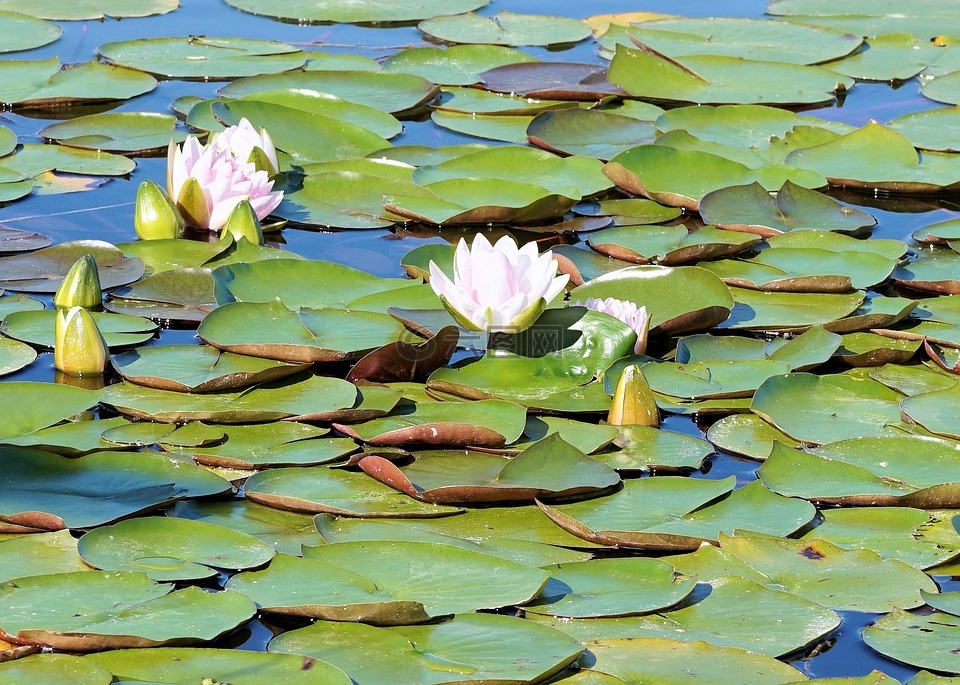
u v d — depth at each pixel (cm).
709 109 678
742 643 262
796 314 448
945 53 807
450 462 338
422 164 609
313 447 343
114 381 388
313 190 573
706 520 316
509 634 257
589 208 571
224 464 333
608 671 250
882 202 586
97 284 439
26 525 297
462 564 285
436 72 756
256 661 245
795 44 816
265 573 279
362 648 253
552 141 639
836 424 369
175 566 281
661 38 812
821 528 316
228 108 630
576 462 334
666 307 445
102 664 245
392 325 414
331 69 751
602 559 293
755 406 372
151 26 844
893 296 475
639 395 367
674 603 274
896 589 284
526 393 385
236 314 410
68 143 611
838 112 703
